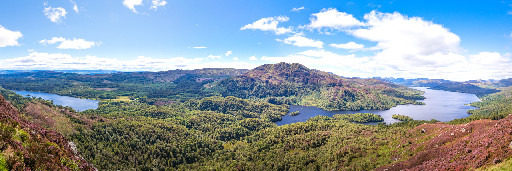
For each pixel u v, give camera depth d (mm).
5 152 34469
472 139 76188
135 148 159375
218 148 191500
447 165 69000
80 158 54312
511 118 70188
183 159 164250
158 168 148250
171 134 195500
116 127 178000
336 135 178000
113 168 130000
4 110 50125
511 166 48031
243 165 146625
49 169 38719
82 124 169250
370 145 135250
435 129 124500
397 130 162875
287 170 134625
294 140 179875
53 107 187750
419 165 80812
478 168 57188
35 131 48594
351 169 108875
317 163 130875
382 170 92312
